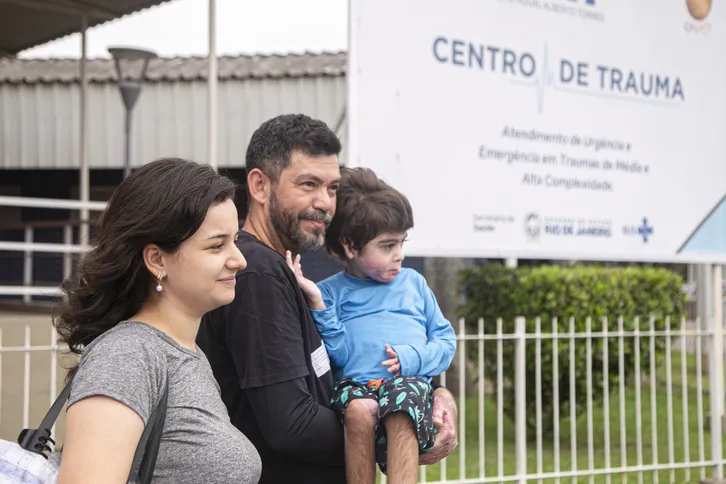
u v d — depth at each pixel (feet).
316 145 8.34
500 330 18.07
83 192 28.07
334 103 35.50
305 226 8.40
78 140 35.22
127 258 6.27
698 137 22.70
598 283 24.56
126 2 26.30
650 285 25.36
